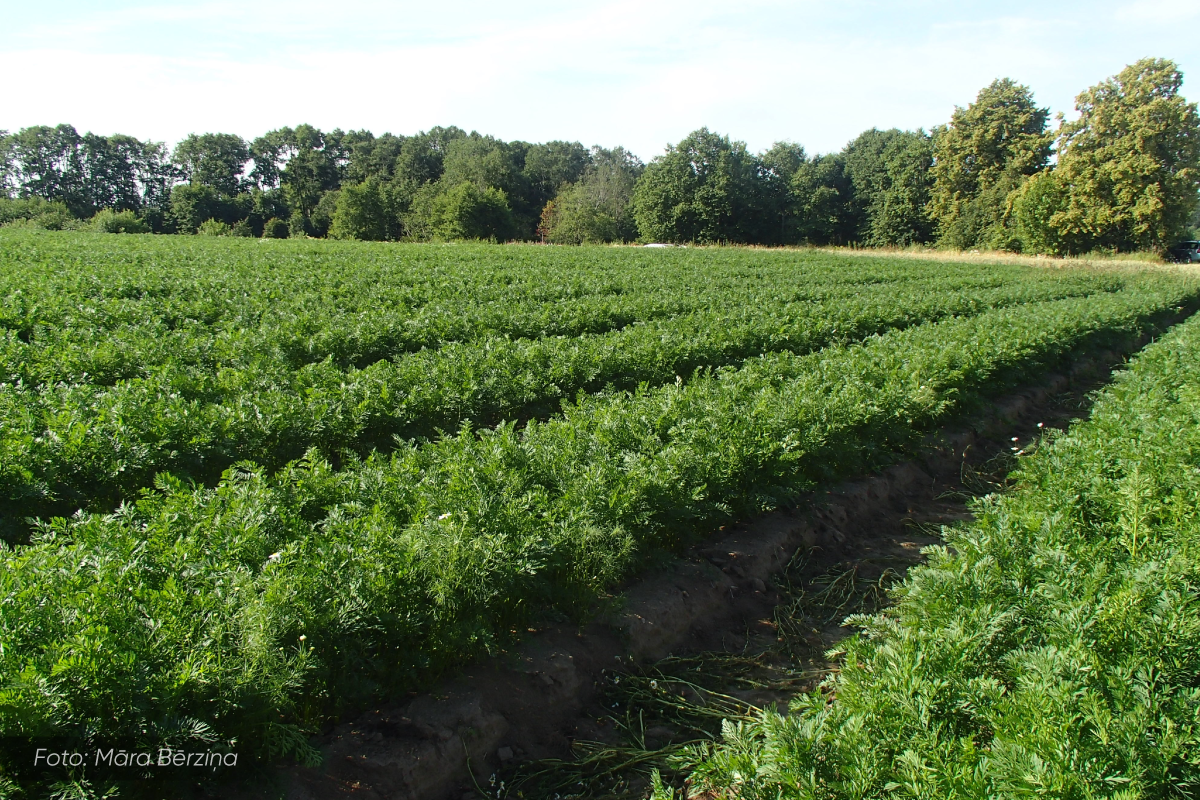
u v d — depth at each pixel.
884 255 57.38
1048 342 16.28
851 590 7.39
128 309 15.04
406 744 4.55
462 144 123.62
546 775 4.78
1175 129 54.09
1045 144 69.75
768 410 8.80
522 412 11.34
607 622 5.96
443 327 15.54
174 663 3.83
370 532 5.20
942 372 11.83
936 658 4.11
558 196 99.69
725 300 22.44
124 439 7.27
